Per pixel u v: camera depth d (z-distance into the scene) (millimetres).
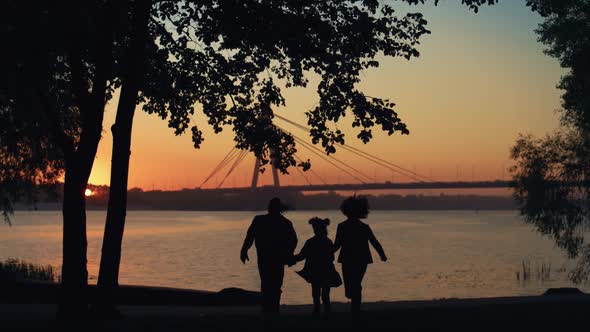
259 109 16328
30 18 11344
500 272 61281
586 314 11914
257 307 15234
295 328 10289
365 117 14469
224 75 15805
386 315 11891
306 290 43938
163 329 10195
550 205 35438
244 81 16453
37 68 12047
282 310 13836
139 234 138500
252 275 56062
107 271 12297
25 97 14445
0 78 12305
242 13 13172
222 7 13172
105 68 12430
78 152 12383
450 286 50000
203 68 15930
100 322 11219
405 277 56531
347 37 14453
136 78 12570
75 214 12281
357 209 10945
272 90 16250
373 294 44406
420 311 12539
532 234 148625
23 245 90500
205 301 18125
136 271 58812
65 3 11102
